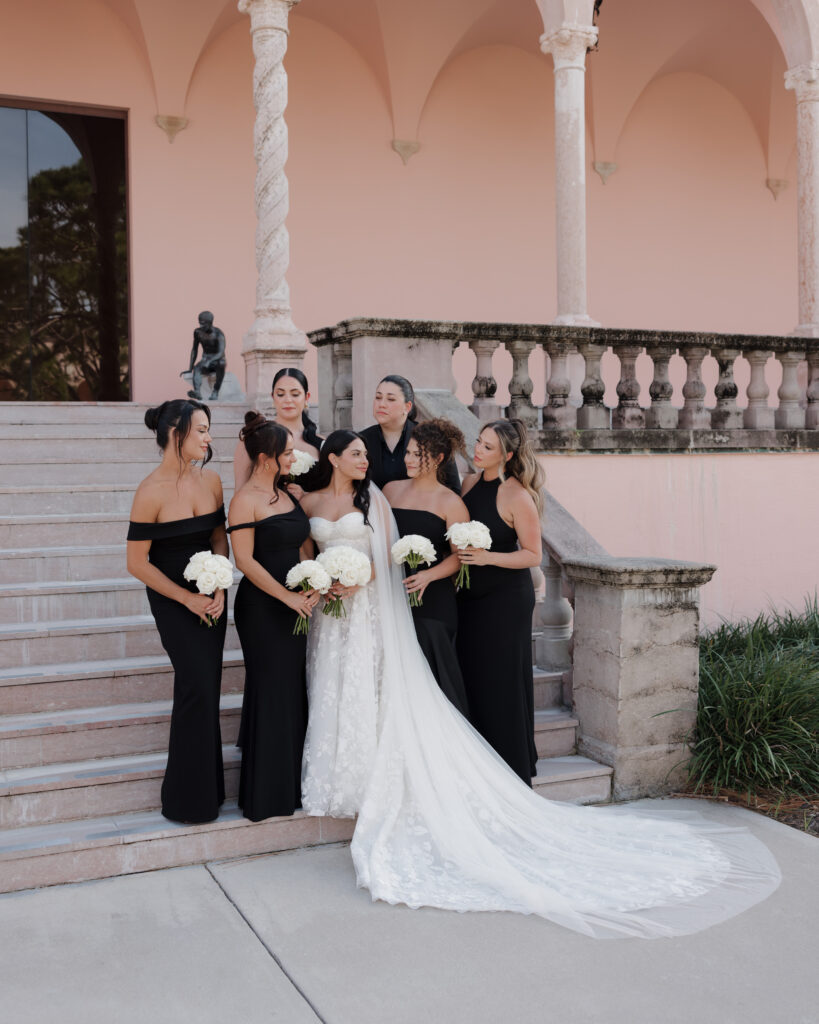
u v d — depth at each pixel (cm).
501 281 1402
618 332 759
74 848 385
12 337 1193
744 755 506
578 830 427
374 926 352
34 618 521
